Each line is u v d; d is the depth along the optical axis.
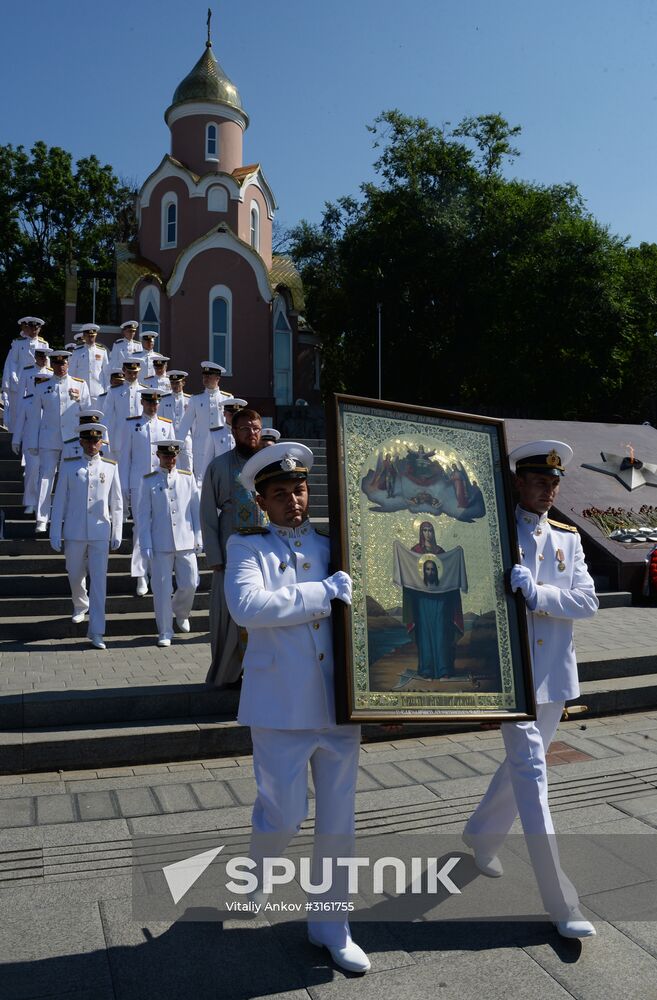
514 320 29.86
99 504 8.05
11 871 4.04
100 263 39.38
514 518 4.00
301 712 3.40
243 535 3.67
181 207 28.55
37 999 3.06
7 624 8.25
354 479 3.72
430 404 33.06
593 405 33.19
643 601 11.13
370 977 3.24
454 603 3.79
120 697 5.98
